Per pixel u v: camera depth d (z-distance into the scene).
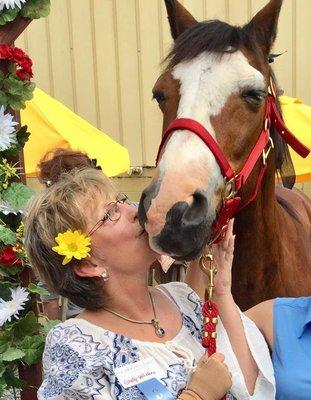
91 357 1.30
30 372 2.02
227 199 1.76
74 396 1.27
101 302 1.40
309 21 5.74
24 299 1.93
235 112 1.80
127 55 5.93
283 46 5.80
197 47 1.85
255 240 2.26
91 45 5.92
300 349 1.57
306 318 1.57
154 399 1.26
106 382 1.29
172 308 1.50
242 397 1.45
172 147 1.67
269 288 2.36
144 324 1.42
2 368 1.92
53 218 1.38
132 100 5.99
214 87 1.78
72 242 1.34
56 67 5.95
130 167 5.97
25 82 1.94
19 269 1.96
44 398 1.29
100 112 6.02
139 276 1.42
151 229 1.44
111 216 1.40
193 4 5.77
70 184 1.42
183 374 1.35
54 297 3.42
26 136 2.00
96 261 1.39
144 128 6.02
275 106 2.08
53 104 4.38
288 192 3.23
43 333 2.01
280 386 1.54
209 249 1.61
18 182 1.99
